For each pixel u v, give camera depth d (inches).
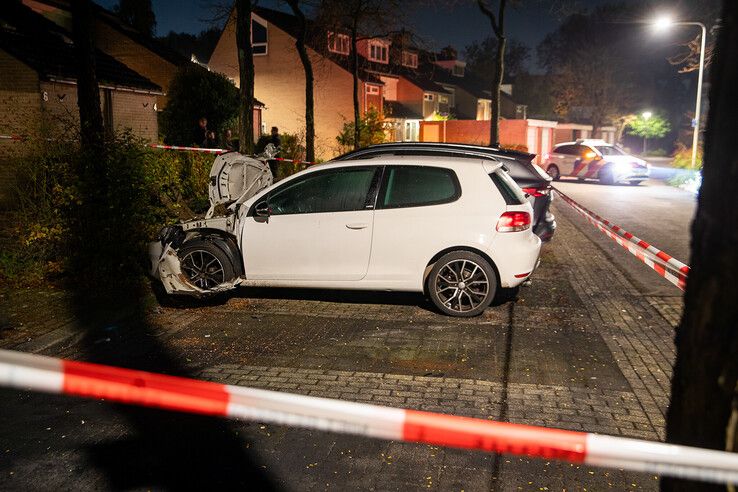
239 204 270.2
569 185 997.8
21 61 562.9
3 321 239.0
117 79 676.1
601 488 129.2
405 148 353.4
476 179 254.2
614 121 2394.2
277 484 130.0
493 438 65.0
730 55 57.0
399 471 135.2
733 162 56.1
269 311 262.5
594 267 362.6
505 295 292.4
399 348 217.2
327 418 66.6
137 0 1413.6
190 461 138.9
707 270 58.9
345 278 258.8
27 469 135.0
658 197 798.5
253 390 67.6
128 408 166.1
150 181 319.9
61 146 316.8
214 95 888.9
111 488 128.0
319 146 1374.3
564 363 203.6
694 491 61.4
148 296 277.0
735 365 55.9
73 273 299.1
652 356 211.2
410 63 1845.5
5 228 314.8
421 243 252.2
